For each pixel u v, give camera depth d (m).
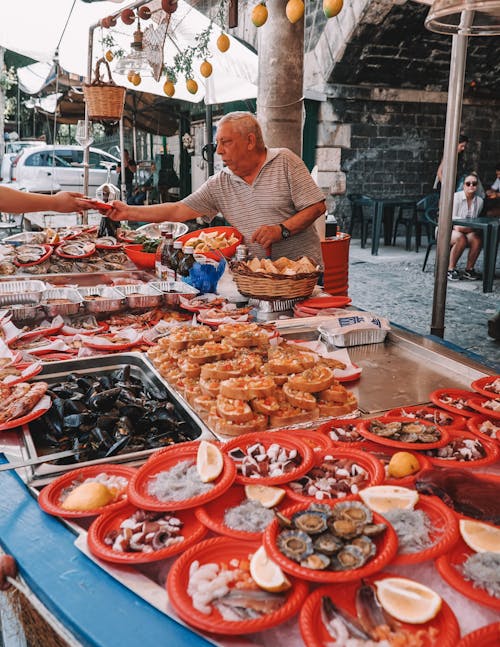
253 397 1.58
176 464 1.35
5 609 1.22
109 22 4.54
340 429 1.53
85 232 4.39
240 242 3.94
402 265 9.52
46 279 3.29
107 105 4.86
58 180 12.58
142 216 3.39
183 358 1.91
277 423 1.56
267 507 1.17
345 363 2.08
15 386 1.72
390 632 0.87
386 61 10.92
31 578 1.02
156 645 0.88
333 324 2.40
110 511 1.17
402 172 12.19
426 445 1.38
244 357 1.82
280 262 2.82
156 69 4.21
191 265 2.98
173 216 3.44
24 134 22.09
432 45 10.67
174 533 1.11
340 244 5.11
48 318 2.55
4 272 3.33
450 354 2.17
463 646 0.82
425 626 0.88
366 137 11.75
